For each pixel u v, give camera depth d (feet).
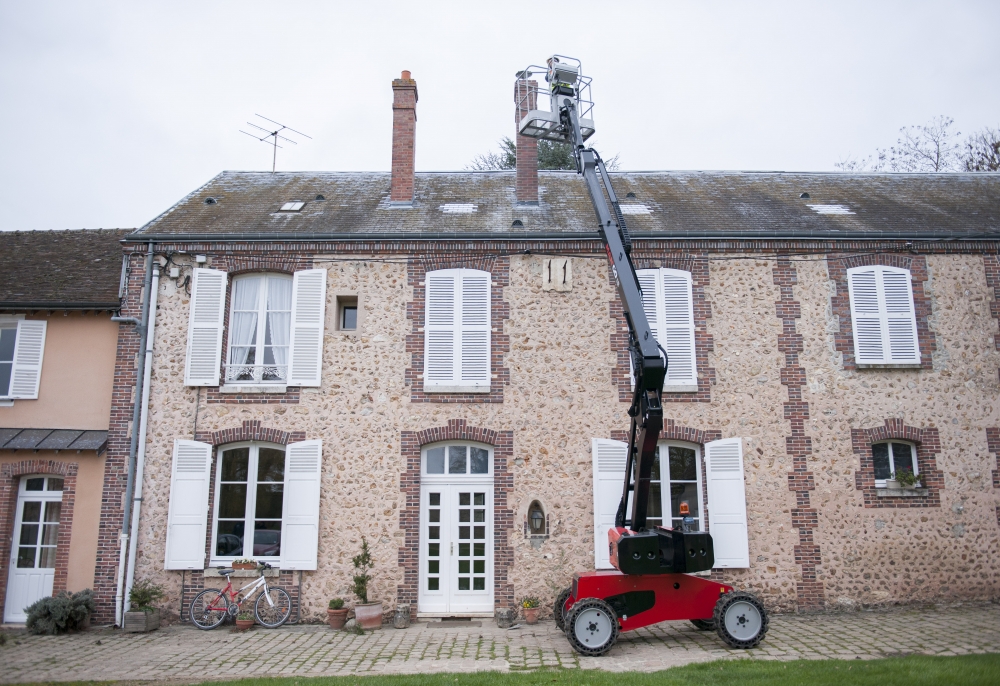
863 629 32.17
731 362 38.73
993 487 37.81
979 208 45.24
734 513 36.99
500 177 50.31
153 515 36.91
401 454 37.60
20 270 43.37
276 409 38.01
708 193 47.44
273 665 28.04
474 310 39.22
